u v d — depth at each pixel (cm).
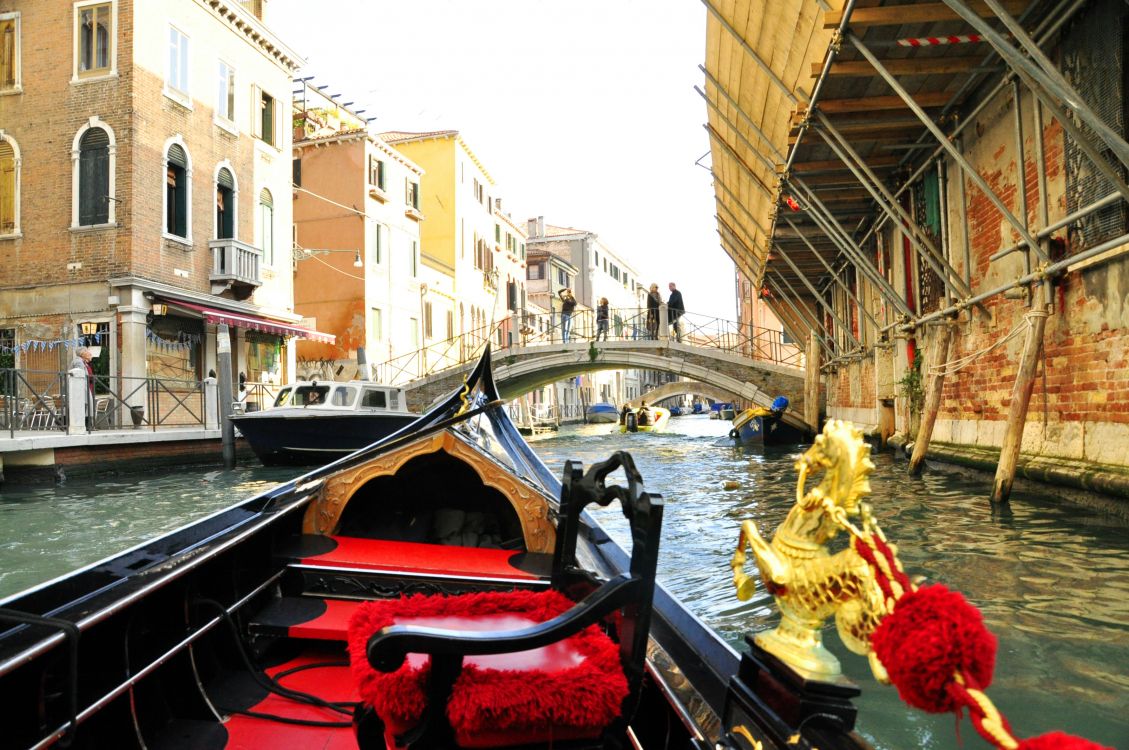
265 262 2028
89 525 855
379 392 1597
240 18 1870
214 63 1822
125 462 1346
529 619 177
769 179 1242
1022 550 527
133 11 1564
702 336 2234
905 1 688
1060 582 448
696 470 1345
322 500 362
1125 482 565
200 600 246
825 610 111
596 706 145
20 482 1184
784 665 116
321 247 2586
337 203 2461
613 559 286
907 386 1136
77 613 182
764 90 1002
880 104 880
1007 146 793
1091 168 635
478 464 355
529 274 4806
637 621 153
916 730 289
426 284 3030
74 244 1578
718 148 1388
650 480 1189
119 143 1560
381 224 2691
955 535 583
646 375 7206
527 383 2481
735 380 2064
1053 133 698
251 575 291
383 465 365
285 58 2100
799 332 2266
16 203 1608
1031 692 309
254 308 1898
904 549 543
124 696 201
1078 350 660
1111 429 606
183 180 1720
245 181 1933
